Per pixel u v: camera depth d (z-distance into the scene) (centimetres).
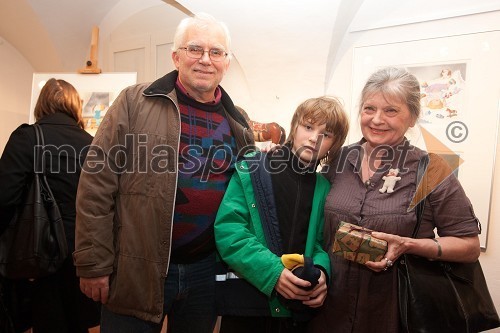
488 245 128
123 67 245
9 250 130
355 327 97
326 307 102
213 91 115
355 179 105
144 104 108
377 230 95
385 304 96
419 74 116
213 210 112
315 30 149
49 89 148
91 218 100
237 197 107
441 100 111
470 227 94
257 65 174
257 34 169
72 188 141
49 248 131
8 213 131
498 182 116
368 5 128
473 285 96
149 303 103
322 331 102
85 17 239
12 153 130
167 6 215
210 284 117
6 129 286
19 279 138
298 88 161
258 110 175
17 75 287
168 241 103
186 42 107
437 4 115
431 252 92
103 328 110
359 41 131
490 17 108
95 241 99
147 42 234
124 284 102
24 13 243
